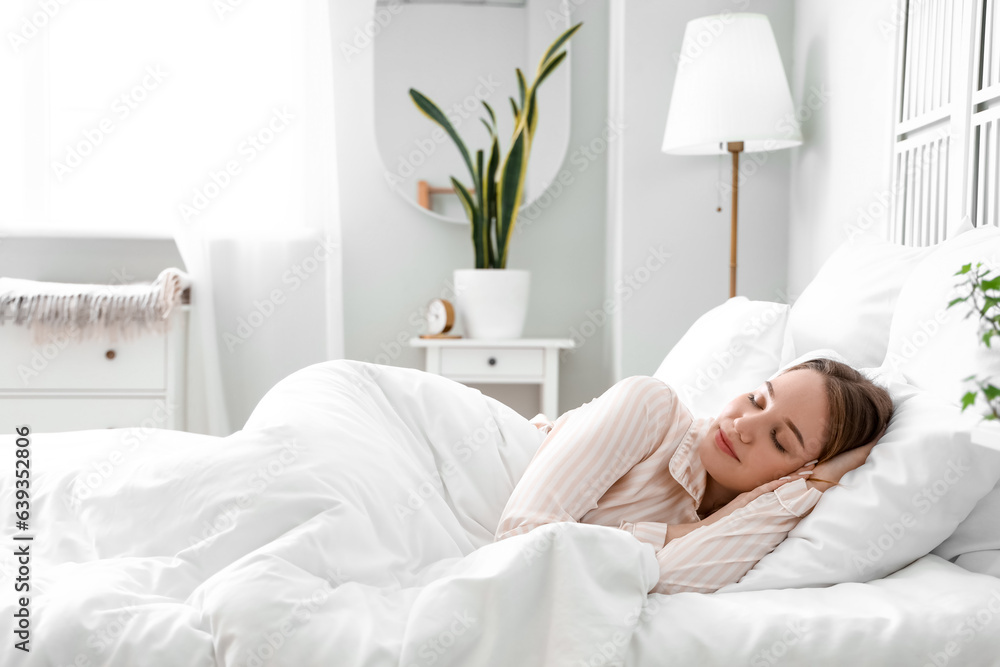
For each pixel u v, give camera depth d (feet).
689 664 2.58
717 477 3.51
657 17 8.52
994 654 2.55
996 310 2.32
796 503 3.20
